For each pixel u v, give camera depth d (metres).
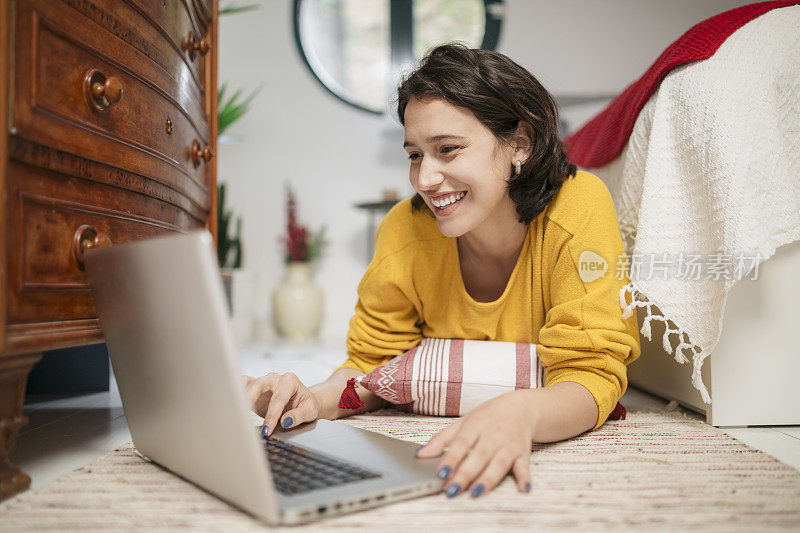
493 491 0.77
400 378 1.22
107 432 1.23
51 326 0.84
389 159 3.96
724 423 1.20
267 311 3.90
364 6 4.29
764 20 1.21
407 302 1.35
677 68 1.29
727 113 1.14
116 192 1.02
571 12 4.01
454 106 1.05
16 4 0.75
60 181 0.87
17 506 0.73
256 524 0.67
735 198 1.08
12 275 0.76
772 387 1.20
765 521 0.68
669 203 1.22
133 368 0.84
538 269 1.22
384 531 0.64
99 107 0.94
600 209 1.17
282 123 3.95
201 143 1.52
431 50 1.15
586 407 1.01
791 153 1.15
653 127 1.29
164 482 0.82
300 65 3.96
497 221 1.20
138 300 0.75
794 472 0.86
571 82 4.01
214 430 0.67
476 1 4.15
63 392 1.78
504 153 1.12
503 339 1.30
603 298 1.12
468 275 1.33
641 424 1.20
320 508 0.64
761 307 1.20
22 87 0.76
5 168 0.73
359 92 4.32
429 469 0.77
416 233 1.30
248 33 3.95
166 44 1.20
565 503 0.73
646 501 0.74
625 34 4.02
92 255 0.86
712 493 0.77
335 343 3.61
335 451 0.85
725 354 1.20
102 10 0.95
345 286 3.94
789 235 1.08
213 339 0.62
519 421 0.82
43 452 1.06
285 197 3.94
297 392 1.03
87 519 0.69
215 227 1.62
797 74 1.16
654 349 1.50
